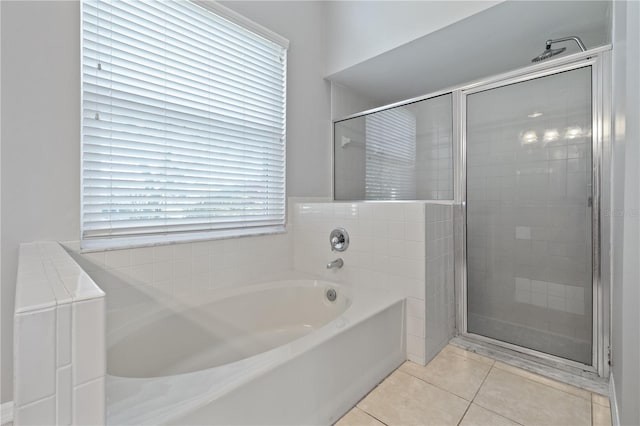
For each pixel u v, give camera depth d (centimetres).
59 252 109
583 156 159
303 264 233
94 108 143
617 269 125
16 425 46
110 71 147
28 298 52
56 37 131
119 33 149
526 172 179
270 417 100
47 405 49
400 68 246
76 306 52
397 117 234
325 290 202
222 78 193
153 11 161
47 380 49
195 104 180
